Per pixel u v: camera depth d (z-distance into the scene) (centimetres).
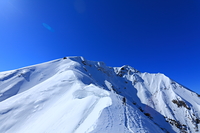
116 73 11875
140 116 1588
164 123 5447
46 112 2103
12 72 4866
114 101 1788
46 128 1385
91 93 2305
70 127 1205
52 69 5966
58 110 1844
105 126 1063
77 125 1219
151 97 7750
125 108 1644
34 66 5881
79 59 9356
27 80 4662
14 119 2091
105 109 1403
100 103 1725
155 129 1492
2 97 3481
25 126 1880
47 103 2461
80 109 1581
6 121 2052
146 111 6262
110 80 8756
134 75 11050
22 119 2081
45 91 2905
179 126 5231
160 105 6744
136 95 8275
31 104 2455
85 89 2577
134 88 9250
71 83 3244
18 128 1889
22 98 2705
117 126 1099
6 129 1891
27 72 5128
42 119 1855
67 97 2408
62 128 1250
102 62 11825
